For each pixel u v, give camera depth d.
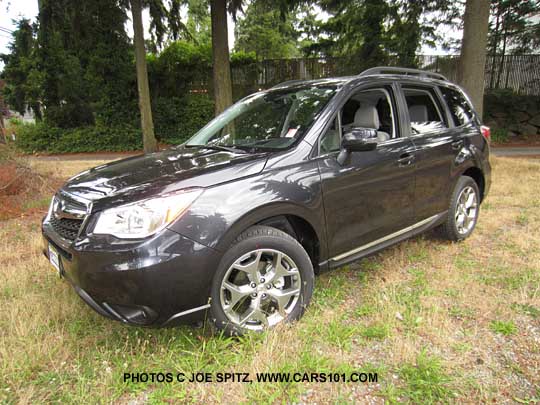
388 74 3.63
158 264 2.11
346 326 2.66
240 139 3.25
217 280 2.32
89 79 16.67
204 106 17.53
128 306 2.17
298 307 2.67
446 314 2.78
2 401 2.03
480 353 2.36
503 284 3.22
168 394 2.08
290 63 17.31
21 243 4.43
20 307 2.86
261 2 10.97
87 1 13.71
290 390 2.08
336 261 2.97
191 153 3.10
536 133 16.70
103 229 2.22
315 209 2.71
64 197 2.65
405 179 3.37
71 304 2.92
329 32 18.05
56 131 16.92
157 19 13.40
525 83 16.78
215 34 10.26
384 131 3.45
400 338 2.50
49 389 2.12
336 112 3.04
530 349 2.39
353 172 2.94
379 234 3.26
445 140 3.83
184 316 2.26
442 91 4.12
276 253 2.54
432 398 2.00
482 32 8.32
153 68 17.19
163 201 2.21
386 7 15.11
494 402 1.98
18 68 16.92
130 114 17.39
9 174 6.38
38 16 14.25
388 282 3.28
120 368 2.25
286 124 3.10
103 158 15.13
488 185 4.50
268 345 2.33
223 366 2.27
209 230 2.24
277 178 2.56
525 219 4.86
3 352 2.31
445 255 3.87
